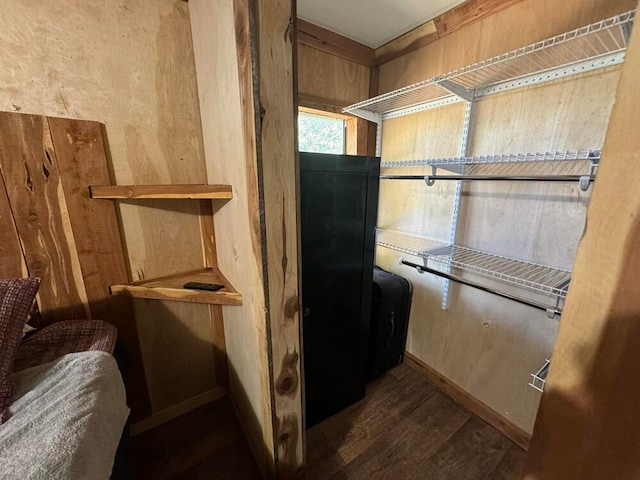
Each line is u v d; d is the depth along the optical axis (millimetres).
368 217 1403
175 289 1247
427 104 1644
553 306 1154
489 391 1536
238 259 1146
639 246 264
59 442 668
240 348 1357
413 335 1920
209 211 1482
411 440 1444
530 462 395
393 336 1845
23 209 1052
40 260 1107
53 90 1054
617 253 280
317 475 1277
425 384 1808
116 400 916
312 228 1245
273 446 1078
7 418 730
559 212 1184
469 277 1529
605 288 292
